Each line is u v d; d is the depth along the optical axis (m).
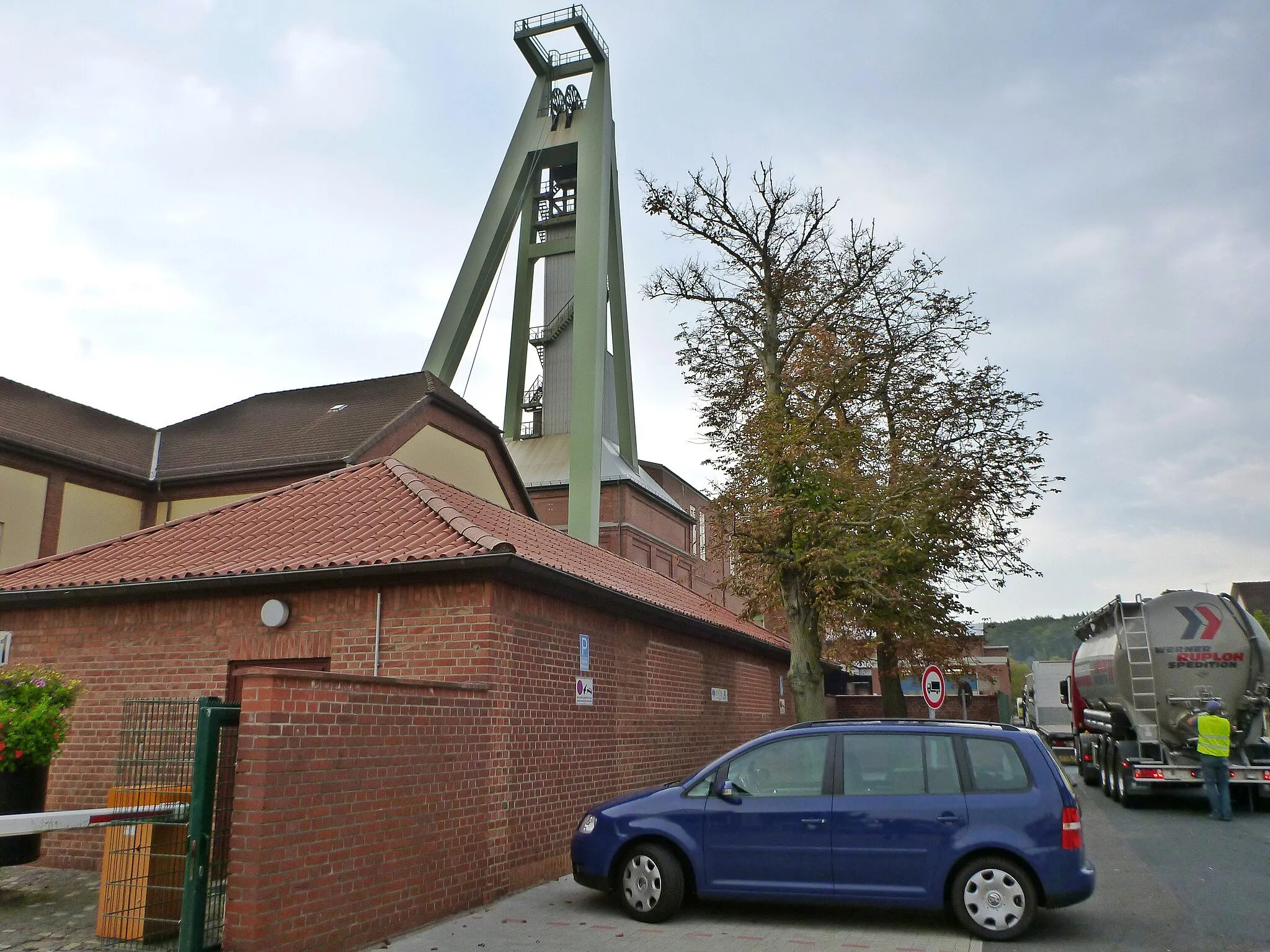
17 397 22.41
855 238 18.73
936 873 7.57
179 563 10.97
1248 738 16.59
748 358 18.98
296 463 20.59
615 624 12.62
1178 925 7.91
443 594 9.59
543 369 52.44
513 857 9.37
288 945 6.30
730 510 17.09
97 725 10.50
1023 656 189.00
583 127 41.41
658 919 8.05
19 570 11.94
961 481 19.66
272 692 6.36
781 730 8.39
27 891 9.04
